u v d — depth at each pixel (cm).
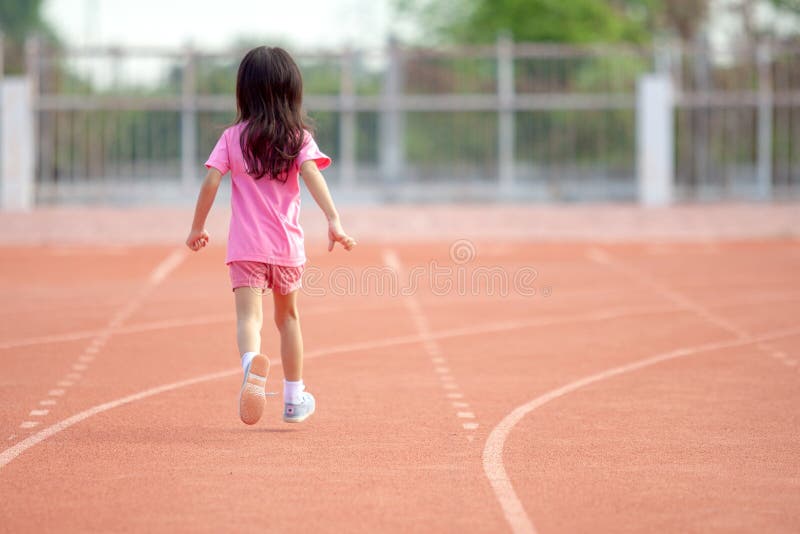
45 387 2791
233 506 1756
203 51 8919
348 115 9144
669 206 8994
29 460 2052
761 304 4528
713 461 2066
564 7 15188
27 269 5941
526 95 9394
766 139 9381
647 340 3616
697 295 4834
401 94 9288
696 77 9525
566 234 8119
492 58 11450
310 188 2186
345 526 1653
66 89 9056
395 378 2947
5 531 1628
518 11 15400
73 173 9069
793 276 5575
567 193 9456
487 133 9394
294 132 2192
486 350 3422
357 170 9444
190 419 2422
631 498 1811
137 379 2911
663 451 2144
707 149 9625
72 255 6781
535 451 2139
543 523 1673
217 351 3378
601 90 10494
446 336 3709
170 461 2045
